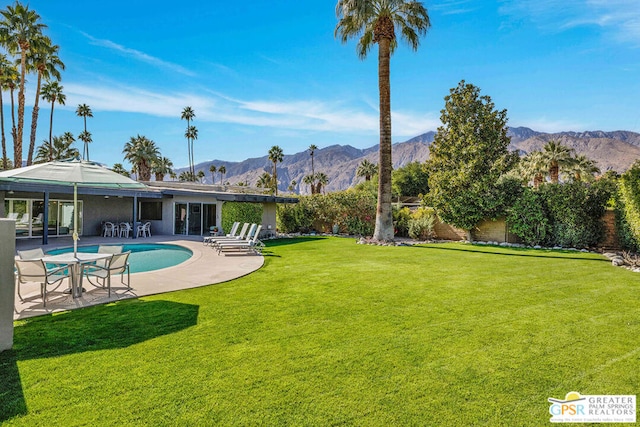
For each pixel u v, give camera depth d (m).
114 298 6.62
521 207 17.00
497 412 2.99
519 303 6.34
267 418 2.88
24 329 4.93
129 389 3.32
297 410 3.00
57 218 19.70
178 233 21.45
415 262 11.19
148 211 22.22
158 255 14.23
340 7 17.05
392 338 4.64
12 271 4.25
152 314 5.65
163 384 3.42
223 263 10.84
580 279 8.52
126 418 2.87
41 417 2.87
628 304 6.30
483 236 18.78
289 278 8.57
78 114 55.00
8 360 3.92
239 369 3.74
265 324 5.18
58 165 6.78
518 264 10.84
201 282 8.02
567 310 5.93
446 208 19.03
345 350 4.24
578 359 4.03
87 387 3.35
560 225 16.03
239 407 3.04
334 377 3.58
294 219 24.00
